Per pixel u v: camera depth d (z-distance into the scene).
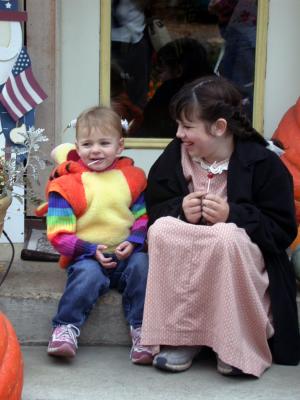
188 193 3.62
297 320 3.55
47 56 4.72
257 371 3.35
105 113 3.68
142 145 5.12
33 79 4.38
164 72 5.11
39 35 4.69
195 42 5.09
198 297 3.33
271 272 3.50
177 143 3.72
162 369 3.43
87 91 5.02
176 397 3.20
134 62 5.06
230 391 3.26
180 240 3.32
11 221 4.48
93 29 4.96
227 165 3.57
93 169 3.71
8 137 4.38
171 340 3.38
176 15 5.05
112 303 3.67
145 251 3.71
